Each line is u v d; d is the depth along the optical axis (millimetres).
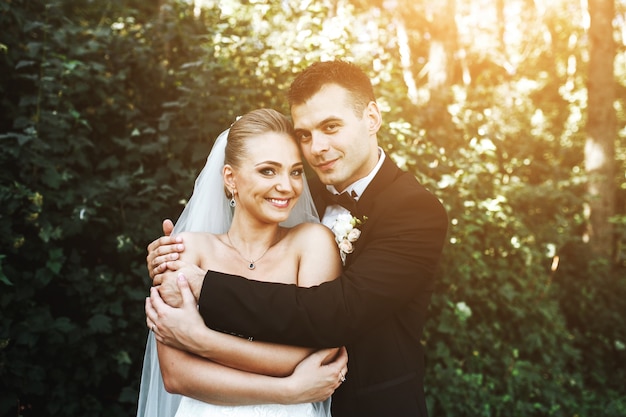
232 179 1589
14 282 2684
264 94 3359
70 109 2951
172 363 1431
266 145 1496
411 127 3934
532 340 4176
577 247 6195
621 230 7102
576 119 9836
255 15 3758
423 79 9562
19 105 2840
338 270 1599
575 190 7168
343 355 1514
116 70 3410
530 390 4098
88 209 2818
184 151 3250
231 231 1629
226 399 1407
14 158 2734
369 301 1460
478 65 11867
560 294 5590
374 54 4043
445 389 3605
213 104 3201
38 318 2682
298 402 1411
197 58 3467
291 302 1387
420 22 9305
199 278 1473
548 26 12344
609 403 4707
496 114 6621
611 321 5582
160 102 3479
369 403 1622
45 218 2754
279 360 1421
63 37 2963
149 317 1477
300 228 1645
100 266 2957
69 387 2844
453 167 4027
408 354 1694
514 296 4211
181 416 1482
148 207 3143
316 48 3506
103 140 3283
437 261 1701
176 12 3680
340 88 1652
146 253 3102
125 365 2854
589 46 7316
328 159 1672
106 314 2932
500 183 4840
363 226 1684
